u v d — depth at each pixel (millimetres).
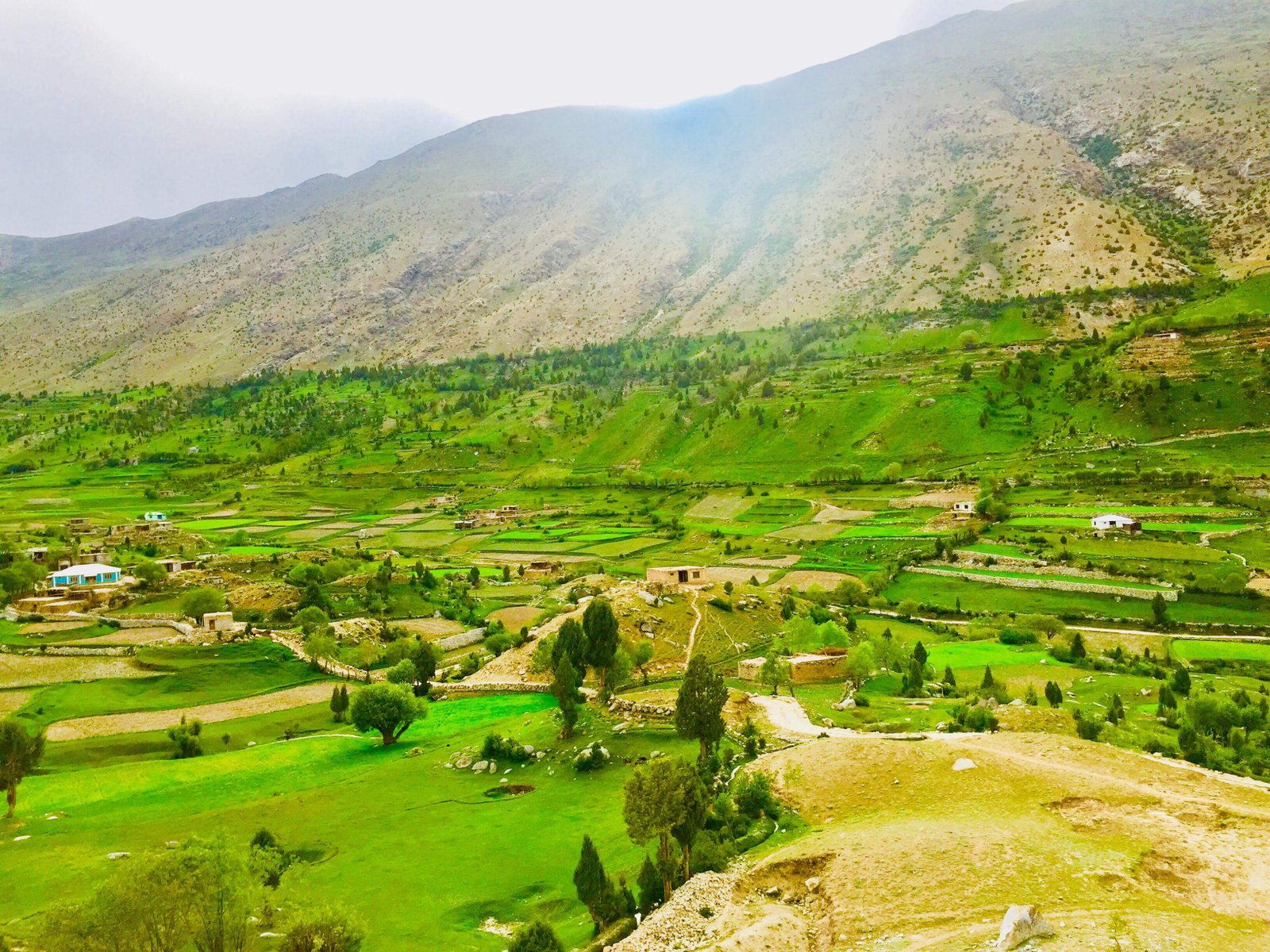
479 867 52188
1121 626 134375
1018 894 34969
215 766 80562
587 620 85812
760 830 48312
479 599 168000
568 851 53844
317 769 79312
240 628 134375
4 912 45719
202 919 33812
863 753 55156
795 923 36625
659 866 44562
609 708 83875
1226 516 173375
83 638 128625
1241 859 37469
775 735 67812
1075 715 75000
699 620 117812
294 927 36812
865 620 144500
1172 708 84812
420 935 43688
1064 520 183000
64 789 73562
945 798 47781
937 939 32219
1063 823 43000
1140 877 36469
